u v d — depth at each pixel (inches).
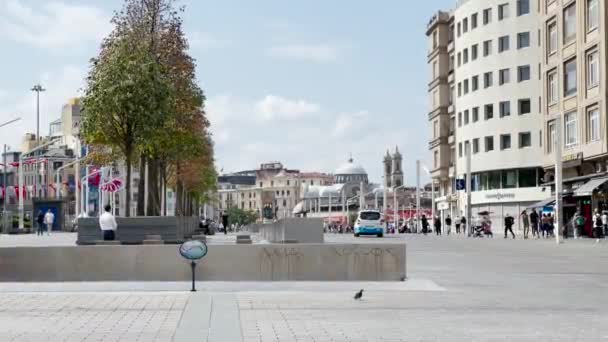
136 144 1464.1
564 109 2284.7
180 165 2664.9
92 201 3782.0
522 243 1942.7
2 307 577.3
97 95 1434.5
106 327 473.7
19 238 2338.8
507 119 3501.5
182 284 751.1
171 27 1672.0
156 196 1763.0
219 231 4822.8
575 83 2224.4
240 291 692.1
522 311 545.6
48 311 553.0
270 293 673.6
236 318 510.9
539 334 440.5
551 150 2421.3
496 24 3555.6
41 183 5757.9
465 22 3754.9
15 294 671.1
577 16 2172.7
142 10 1649.9
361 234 2701.8
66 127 6181.1
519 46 3489.2
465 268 991.0
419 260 1175.6
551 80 2420.0
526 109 3459.6
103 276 779.4
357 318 510.6
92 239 1293.1
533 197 3395.7
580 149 2165.4
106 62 1470.2
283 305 584.4
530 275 874.1
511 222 2541.8
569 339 422.3
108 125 1443.2
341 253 780.0
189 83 1706.4
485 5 3604.8
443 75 4047.7
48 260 778.2
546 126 2438.5
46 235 2760.8
